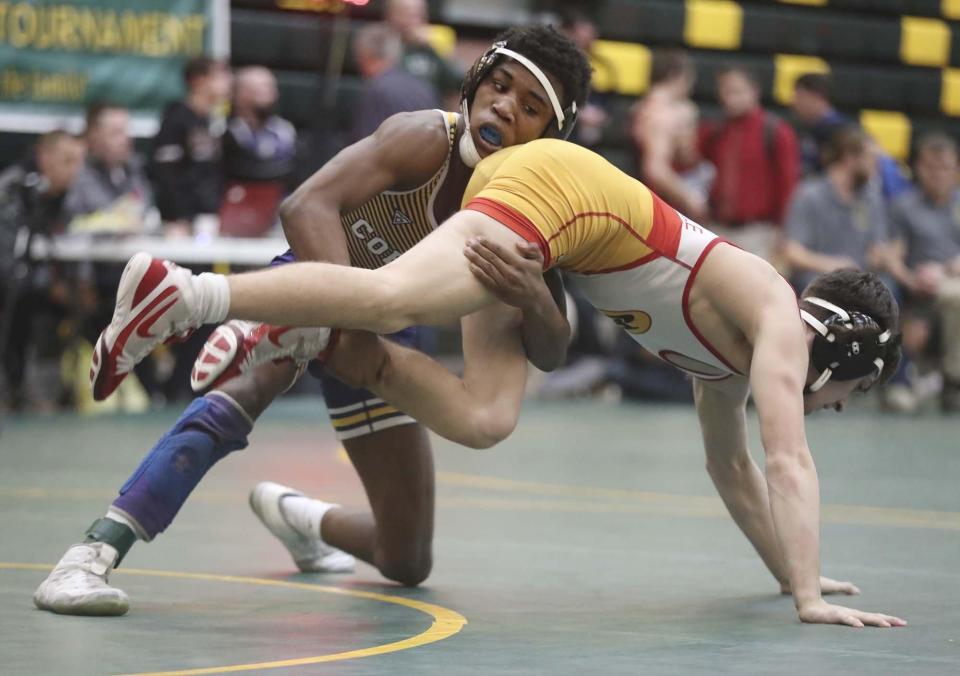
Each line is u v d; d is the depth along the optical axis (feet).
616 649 15.46
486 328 18.21
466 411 17.53
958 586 20.74
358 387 17.63
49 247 48.88
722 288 17.85
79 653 14.66
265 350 17.48
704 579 21.09
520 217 17.17
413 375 17.37
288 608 18.01
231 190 53.11
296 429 46.57
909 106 81.61
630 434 47.62
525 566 22.27
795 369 17.49
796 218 57.52
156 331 15.78
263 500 21.68
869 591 20.22
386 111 46.37
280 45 66.44
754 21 78.23
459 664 14.42
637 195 17.92
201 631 16.14
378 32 49.67
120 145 50.90
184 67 56.49
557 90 18.25
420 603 18.70
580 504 30.55
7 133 58.18
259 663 14.28
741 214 58.34
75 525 25.50
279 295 16.01
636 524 27.48
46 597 17.07
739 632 16.63
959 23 84.38
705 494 32.50
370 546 20.66
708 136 59.47
